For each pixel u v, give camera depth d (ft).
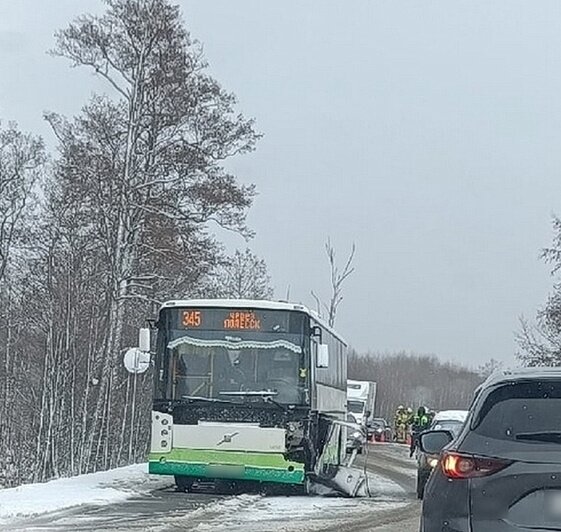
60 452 91.66
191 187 108.27
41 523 43.24
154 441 59.31
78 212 103.86
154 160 108.99
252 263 153.28
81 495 55.98
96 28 109.70
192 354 59.82
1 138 122.72
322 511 52.39
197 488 64.85
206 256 109.40
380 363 330.34
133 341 108.99
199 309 60.23
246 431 58.54
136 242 107.55
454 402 328.90
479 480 19.89
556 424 20.29
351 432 84.02
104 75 110.42
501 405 20.94
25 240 117.70
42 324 104.68
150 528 41.96
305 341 59.67
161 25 110.01
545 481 19.35
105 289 101.24
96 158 105.40
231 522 45.60
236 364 59.52
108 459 94.99
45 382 92.89
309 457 59.00
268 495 62.18
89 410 97.09
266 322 59.93
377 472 98.27
